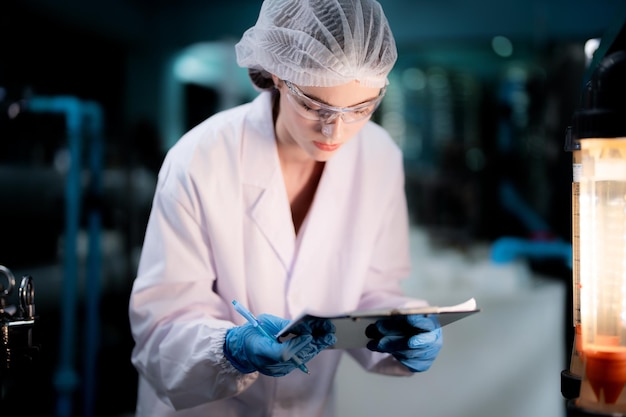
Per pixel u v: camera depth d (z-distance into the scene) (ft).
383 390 9.13
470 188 16.38
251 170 5.28
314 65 4.42
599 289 3.49
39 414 10.32
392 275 5.93
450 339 9.27
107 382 11.60
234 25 15.31
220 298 5.42
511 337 9.25
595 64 3.65
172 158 5.36
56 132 12.29
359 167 5.66
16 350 4.35
